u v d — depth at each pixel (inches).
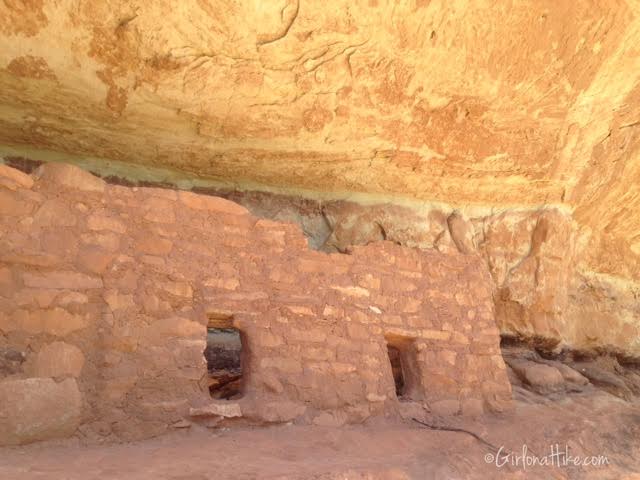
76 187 130.3
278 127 204.5
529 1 185.9
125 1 157.4
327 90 195.9
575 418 195.3
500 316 259.9
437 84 205.5
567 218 259.8
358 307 166.7
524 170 242.1
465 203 261.0
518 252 260.4
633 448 185.2
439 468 133.0
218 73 181.2
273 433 138.2
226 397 174.9
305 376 151.3
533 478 147.6
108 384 123.3
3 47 160.1
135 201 137.9
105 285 128.9
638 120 235.9
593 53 204.7
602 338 286.8
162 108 188.7
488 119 223.0
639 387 273.3
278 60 182.4
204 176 228.4
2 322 115.4
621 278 295.7
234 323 146.6
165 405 129.1
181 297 138.0
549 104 220.7
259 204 240.2
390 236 252.1
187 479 97.2
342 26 177.6
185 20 165.3
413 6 178.2
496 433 166.2
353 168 231.9
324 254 165.0
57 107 181.9
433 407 171.8
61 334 121.0
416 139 221.5
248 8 166.4
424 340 177.6
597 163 247.4
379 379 163.8
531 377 237.9
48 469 95.3
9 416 110.4
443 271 188.2
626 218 280.2
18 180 123.3
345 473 111.4
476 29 190.7
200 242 144.9
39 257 121.7
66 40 162.2
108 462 103.4
